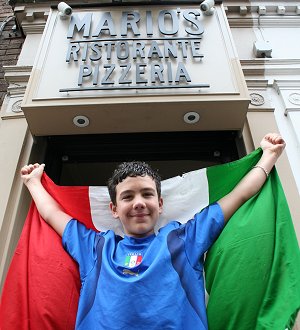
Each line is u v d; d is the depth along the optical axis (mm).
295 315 1821
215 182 2572
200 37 3424
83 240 2238
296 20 4559
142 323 1689
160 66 3184
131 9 3746
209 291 2062
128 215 2166
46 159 3299
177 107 2930
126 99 2920
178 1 3756
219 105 2922
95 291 1918
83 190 2611
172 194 2594
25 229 2359
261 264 1992
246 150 3174
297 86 3736
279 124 3436
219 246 2123
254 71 3891
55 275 2100
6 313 2000
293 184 2979
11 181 2980
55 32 3521
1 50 4508
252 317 1861
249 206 2264
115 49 3373
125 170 2293
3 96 3881
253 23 4512
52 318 1963
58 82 3096
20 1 4578
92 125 3061
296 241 2086
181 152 3451
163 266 1886
